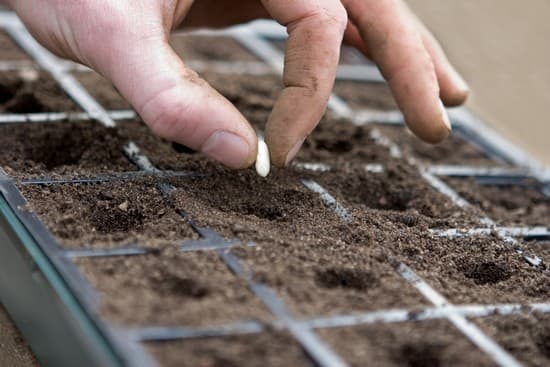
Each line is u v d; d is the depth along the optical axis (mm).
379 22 579
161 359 428
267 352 437
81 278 462
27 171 554
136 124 630
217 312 450
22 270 494
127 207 527
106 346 433
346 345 445
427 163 670
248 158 528
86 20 531
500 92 946
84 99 657
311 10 534
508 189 666
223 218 521
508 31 1134
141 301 452
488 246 542
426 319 469
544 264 533
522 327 477
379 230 541
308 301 465
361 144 666
